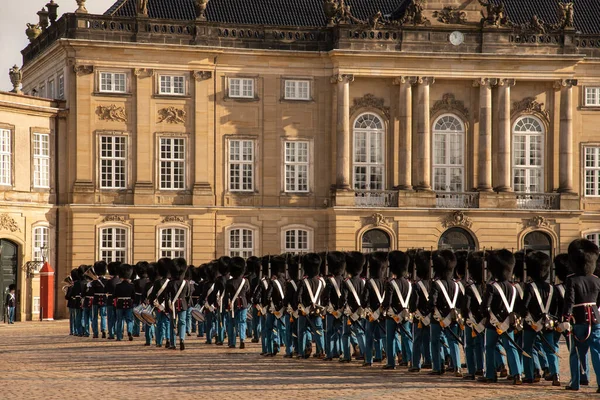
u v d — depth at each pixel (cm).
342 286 4419
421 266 4156
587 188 9700
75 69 8869
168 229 9069
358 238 9200
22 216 8688
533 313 3653
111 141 8981
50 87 9544
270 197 9338
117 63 8975
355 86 9412
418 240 9288
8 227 8581
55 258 8906
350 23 9456
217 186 9238
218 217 9206
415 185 9381
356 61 9275
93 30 8900
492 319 3659
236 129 9281
